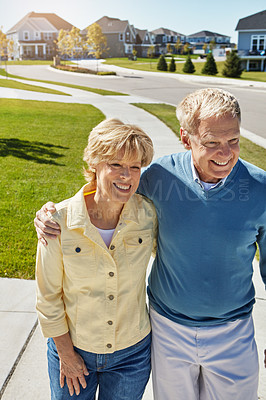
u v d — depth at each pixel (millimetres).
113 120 1520
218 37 102812
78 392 1691
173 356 1784
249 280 1746
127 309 1652
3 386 2381
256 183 1607
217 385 1791
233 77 41219
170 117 13266
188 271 1677
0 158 7707
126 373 1700
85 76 41000
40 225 1551
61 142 9484
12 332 2859
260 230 1685
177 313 1768
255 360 1812
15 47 74000
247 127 12820
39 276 1594
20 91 22859
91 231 1521
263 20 49875
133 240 1614
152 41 87750
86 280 1560
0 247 4191
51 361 1722
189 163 1682
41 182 6375
